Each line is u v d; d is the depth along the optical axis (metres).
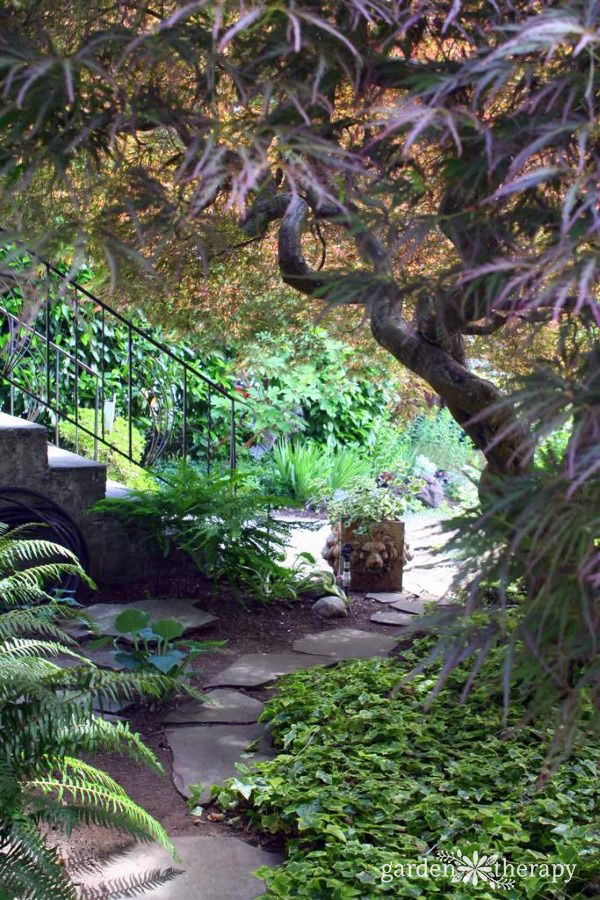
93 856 2.42
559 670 0.99
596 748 3.38
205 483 6.09
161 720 4.00
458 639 1.00
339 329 3.75
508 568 0.94
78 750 2.52
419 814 2.99
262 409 9.74
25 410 8.47
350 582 6.28
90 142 1.07
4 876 2.08
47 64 0.90
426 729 3.68
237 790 3.20
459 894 2.49
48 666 2.75
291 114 1.00
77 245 0.93
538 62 0.93
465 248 1.03
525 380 0.93
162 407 8.46
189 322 5.11
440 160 1.10
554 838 2.83
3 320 6.81
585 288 0.81
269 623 5.53
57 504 5.74
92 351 8.97
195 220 1.09
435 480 9.76
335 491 9.54
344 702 3.98
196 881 2.71
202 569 5.71
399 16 1.03
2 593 3.10
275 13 0.96
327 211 1.47
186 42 0.99
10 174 1.01
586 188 0.85
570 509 0.90
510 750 3.39
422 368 2.57
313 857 2.73
